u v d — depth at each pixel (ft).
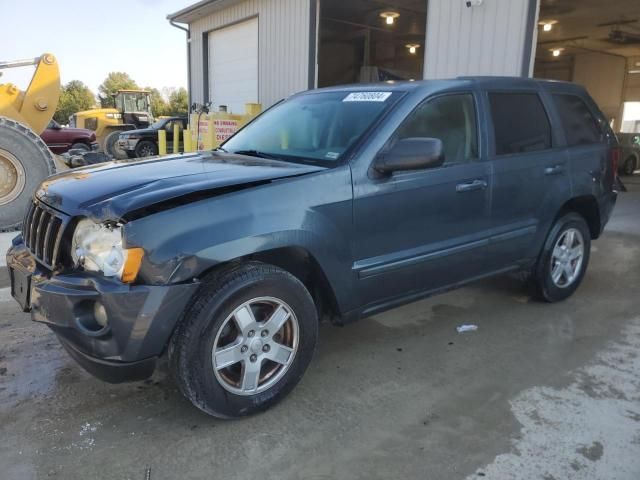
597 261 20.40
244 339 9.16
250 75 47.26
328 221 9.87
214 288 8.75
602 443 8.87
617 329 13.74
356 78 71.72
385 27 59.11
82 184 9.64
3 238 22.26
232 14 48.11
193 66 56.08
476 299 15.89
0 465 8.24
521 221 13.75
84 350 8.45
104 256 8.35
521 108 13.88
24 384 10.68
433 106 11.81
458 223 12.19
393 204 10.85
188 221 8.44
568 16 49.78
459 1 29.04
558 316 14.60
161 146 52.80
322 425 9.40
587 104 16.20
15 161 23.40
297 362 9.93
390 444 8.86
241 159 11.41
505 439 8.98
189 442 8.88
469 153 12.46
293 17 40.75
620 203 35.63
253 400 9.41
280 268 9.66
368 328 13.70
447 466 8.31
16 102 29.04
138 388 10.60
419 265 11.55
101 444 8.80
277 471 8.20
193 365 8.63
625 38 59.36
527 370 11.46
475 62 28.76
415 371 11.41
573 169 14.87
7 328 13.38
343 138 11.10
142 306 8.11
